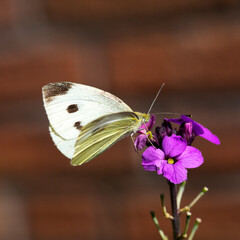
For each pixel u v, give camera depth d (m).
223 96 0.41
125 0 0.41
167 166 0.34
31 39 0.41
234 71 0.40
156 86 0.41
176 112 0.41
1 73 0.41
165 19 0.41
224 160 0.41
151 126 0.36
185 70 0.41
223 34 0.40
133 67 0.41
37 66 0.41
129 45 0.41
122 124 0.36
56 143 0.35
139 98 0.41
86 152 0.36
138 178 0.41
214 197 0.41
